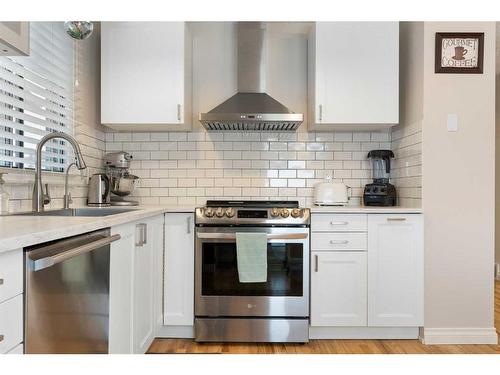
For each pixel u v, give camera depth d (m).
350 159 3.21
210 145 3.22
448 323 2.61
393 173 3.19
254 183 3.22
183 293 2.61
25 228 1.19
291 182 3.21
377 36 2.84
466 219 2.63
